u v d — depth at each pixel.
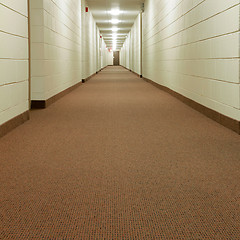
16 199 1.57
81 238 1.21
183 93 5.53
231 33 3.23
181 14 5.60
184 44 5.39
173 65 6.42
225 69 3.43
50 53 5.21
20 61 3.52
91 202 1.54
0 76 2.93
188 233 1.25
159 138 2.89
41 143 2.71
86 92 7.32
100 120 3.81
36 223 1.33
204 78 4.23
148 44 10.74
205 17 4.14
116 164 2.14
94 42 15.89
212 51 3.87
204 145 2.64
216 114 3.71
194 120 3.81
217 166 2.10
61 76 6.28
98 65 20.20
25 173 1.96
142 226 1.31
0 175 1.92
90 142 2.74
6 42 3.07
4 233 1.25
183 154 2.38
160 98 6.11
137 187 1.74
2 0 2.94
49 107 4.92
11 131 3.19
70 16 7.39
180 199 1.58
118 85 9.45
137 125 3.50
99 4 11.79
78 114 4.25
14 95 3.34
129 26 18.80
